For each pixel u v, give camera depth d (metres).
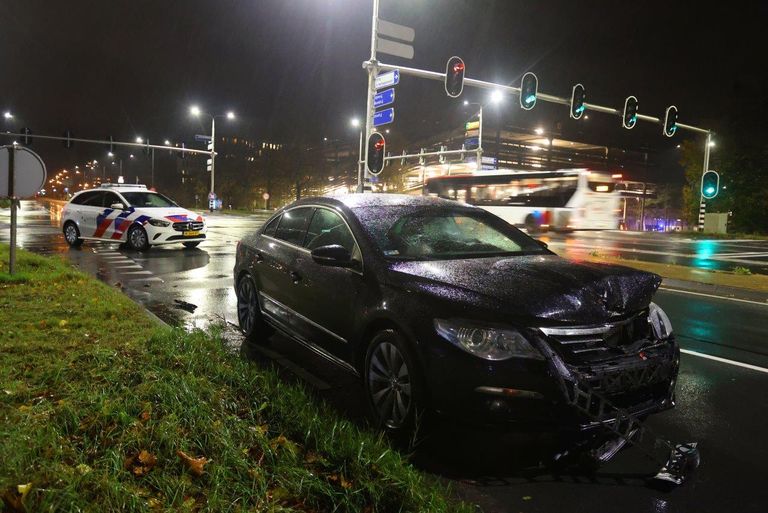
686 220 48.59
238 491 2.59
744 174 41.22
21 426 2.93
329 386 4.69
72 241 15.89
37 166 8.12
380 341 3.81
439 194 32.72
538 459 3.43
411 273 3.84
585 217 26.94
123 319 5.95
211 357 4.54
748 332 7.05
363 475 2.81
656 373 3.43
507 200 29.27
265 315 5.69
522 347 3.13
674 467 3.23
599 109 19.69
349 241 4.56
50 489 2.32
